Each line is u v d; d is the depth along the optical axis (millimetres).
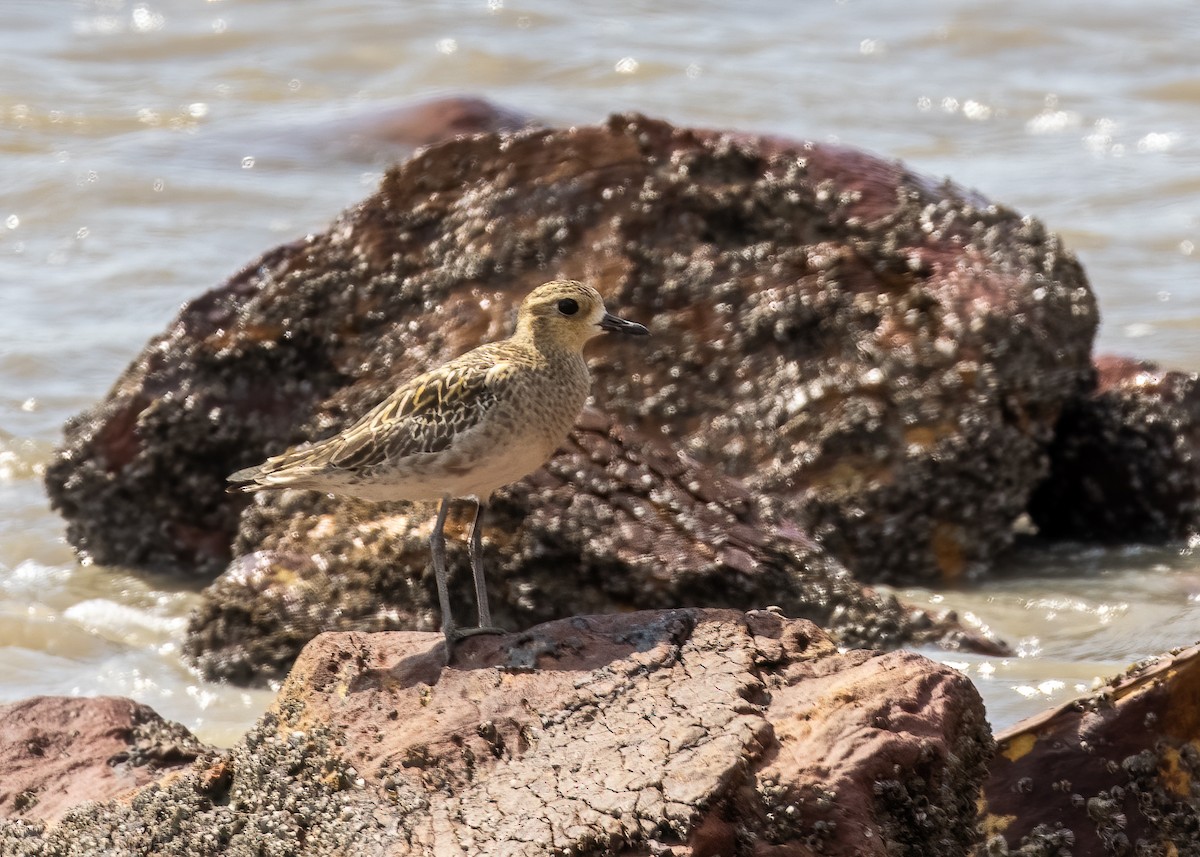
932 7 35344
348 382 14906
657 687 8016
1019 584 14359
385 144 27391
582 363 10070
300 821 7668
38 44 32969
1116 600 13766
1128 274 21953
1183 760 8422
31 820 8531
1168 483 15602
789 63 32156
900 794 7441
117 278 21906
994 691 11453
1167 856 8242
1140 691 8547
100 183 25219
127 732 9695
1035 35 33312
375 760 7832
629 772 7324
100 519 15125
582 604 12172
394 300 15180
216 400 14906
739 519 12711
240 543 13414
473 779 7652
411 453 9453
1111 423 15789
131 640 13336
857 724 7605
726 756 7305
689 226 15555
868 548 14406
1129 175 25750
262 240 23453
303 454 9953
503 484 9797
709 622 8516
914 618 12688
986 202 16328
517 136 15977
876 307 14984
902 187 15977
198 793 8227
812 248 15398
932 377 14633
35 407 18172
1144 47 32562
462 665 8547
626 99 29719
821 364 14906
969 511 14570
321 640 8789
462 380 9461
